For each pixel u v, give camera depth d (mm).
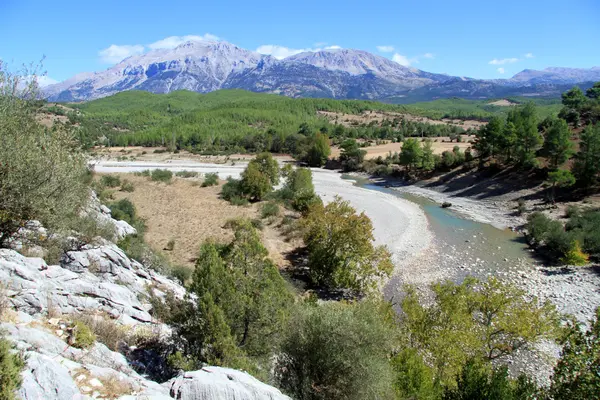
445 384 17391
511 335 22156
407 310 22203
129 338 14172
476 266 39562
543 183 64562
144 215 47781
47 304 12664
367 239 32906
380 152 117438
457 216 60281
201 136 155125
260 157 72250
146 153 131750
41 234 17109
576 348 15211
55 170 14492
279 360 15141
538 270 38469
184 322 14617
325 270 33125
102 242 21250
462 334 20000
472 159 84438
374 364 13953
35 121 15734
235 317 14875
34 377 8109
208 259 15703
